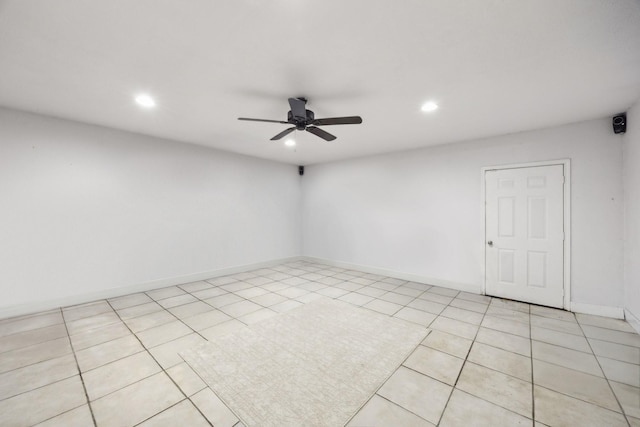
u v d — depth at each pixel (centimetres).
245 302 362
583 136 326
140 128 374
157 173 420
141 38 179
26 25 166
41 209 324
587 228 323
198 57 202
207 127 369
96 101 283
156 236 420
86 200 356
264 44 186
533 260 357
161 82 240
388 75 227
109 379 195
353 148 477
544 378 199
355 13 155
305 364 216
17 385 187
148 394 180
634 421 158
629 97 262
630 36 173
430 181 452
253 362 218
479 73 223
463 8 151
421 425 155
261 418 160
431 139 412
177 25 166
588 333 270
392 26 167
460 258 420
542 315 318
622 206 304
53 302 331
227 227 515
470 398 178
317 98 271
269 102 283
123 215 387
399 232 492
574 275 330
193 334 267
